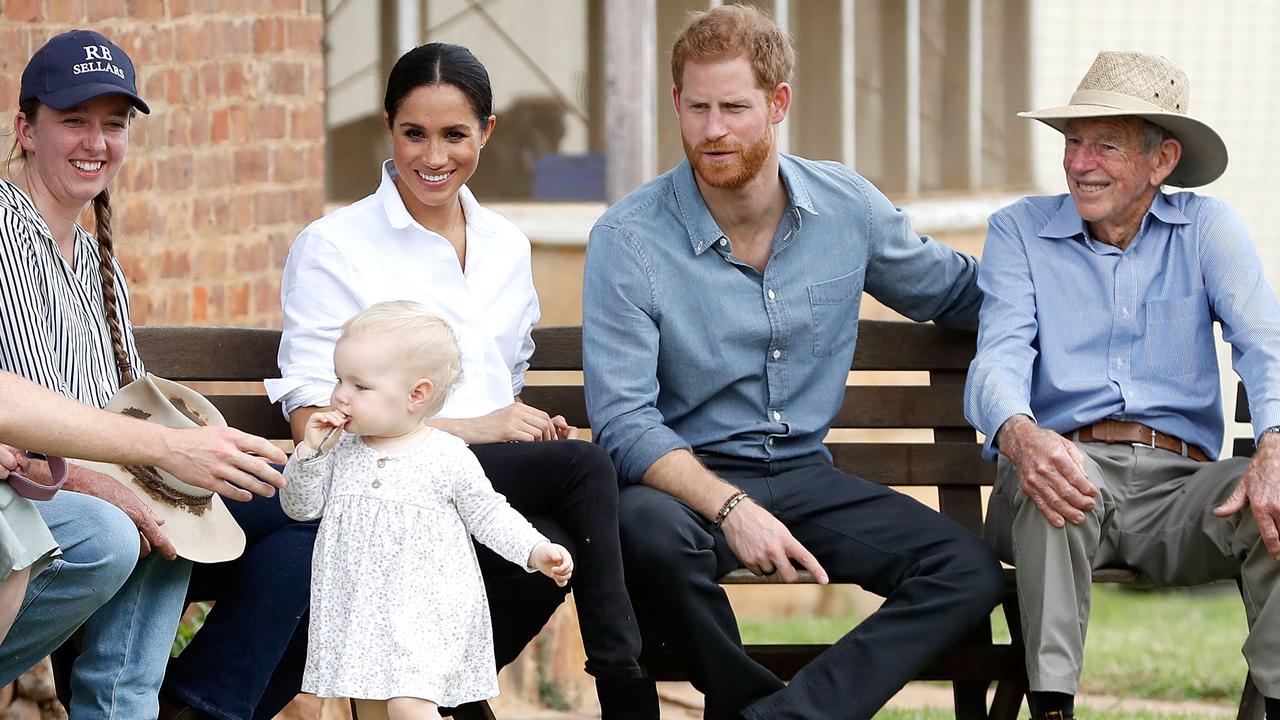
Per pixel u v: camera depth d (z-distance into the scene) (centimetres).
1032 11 2247
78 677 984
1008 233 1234
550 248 2023
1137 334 1205
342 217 1161
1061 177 2267
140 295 1544
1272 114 2361
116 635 984
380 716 986
